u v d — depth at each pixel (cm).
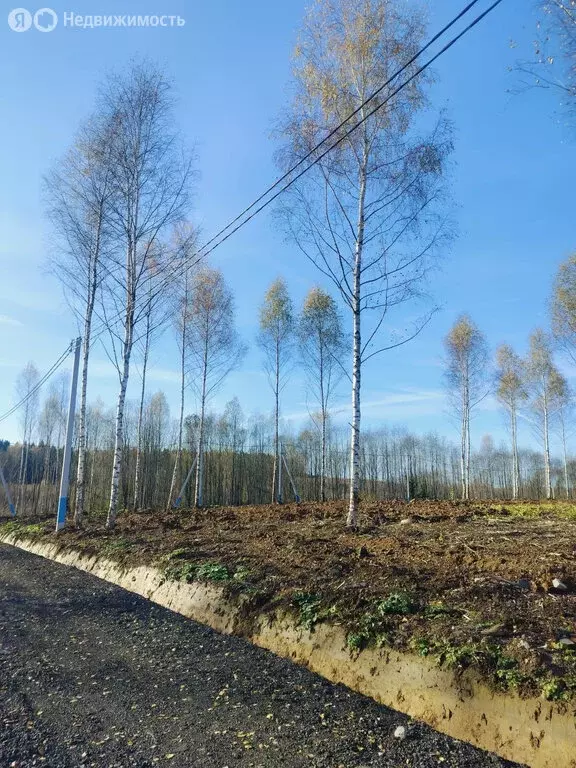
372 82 1022
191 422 3719
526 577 572
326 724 414
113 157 1465
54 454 4481
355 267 1040
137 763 359
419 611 523
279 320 2644
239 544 939
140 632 642
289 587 652
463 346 2847
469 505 1542
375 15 1008
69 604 778
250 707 443
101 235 1561
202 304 2405
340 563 704
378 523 1103
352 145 1034
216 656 559
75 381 1580
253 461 4084
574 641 425
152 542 1070
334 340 2581
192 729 406
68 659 554
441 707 415
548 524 998
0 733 398
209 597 708
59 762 359
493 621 476
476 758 364
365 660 490
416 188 1023
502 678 403
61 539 1341
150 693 471
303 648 550
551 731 359
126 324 1447
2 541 1706
